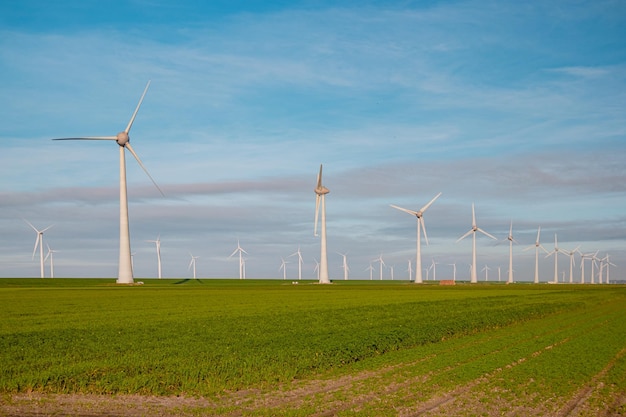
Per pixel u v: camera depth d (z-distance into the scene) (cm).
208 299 7125
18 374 2183
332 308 5600
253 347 2820
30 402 1873
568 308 5919
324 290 10469
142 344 2928
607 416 1722
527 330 3838
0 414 1752
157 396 1944
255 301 6756
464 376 2184
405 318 4481
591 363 2452
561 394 1944
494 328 4022
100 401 1884
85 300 6769
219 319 4359
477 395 1931
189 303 6303
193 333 3416
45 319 4347
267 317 4544
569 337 3409
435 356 2688
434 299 7338
